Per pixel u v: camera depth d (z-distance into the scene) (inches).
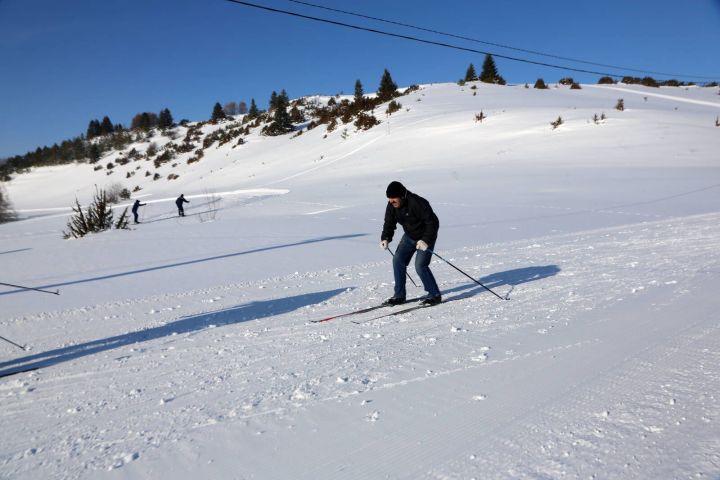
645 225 388.8
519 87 2404.0
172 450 103.7
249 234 513.3
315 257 354.9
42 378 154.5
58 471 99.0
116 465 99.4
